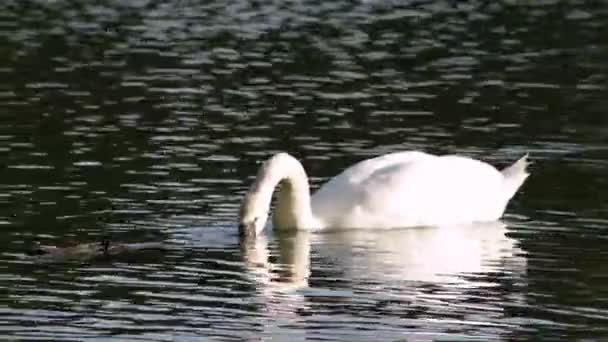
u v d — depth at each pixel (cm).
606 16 3425
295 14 3403
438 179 1812
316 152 2109
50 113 2334
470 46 3019
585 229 1752
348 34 3144
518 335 1359
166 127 2241
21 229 1686
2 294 1459
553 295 1490
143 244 1647
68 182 1892
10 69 2727
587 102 2483
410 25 3269
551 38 3128
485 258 1633
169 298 1457
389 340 1338
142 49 2948
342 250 1669
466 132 2258
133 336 1338
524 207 1856
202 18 3338
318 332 1361
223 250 1644
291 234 1741
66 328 1359
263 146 2128
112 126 2241
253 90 2550
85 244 1634
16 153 2045
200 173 1958
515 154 2123
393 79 2669
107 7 3491
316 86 2594
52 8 3469
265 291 1486
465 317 1416
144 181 1906
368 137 2209
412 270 1580
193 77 2664
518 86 2619
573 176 1997
